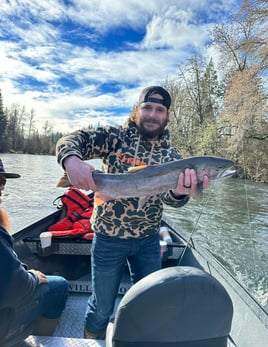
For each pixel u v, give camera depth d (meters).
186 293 1.10
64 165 1.78
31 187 17.34
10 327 1.59
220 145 20.17
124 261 2.12
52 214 4.11
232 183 18.80
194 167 2.03
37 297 1.79
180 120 26.12
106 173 1.97
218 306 1.13
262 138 17.41
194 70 26.36
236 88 17.73
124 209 2.01
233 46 19.94
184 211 11.45
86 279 3.23
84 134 1.96
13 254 1.60
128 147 2.09
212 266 2.72
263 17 16.12
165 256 3.17
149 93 2.03
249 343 1.81
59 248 3.14
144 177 1.98
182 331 1.13
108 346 1.32
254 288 5.20
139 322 1.12
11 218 9.57
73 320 2.58
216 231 8.78
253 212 11.34
